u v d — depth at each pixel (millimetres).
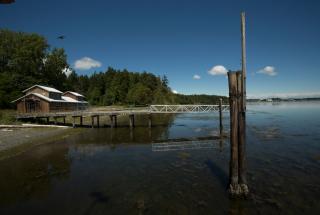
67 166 16562
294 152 19312
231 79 9984
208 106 41719
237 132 10336
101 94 106812
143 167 16094
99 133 32812
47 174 14805
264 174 13977
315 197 10812
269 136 27516
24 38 64125
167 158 18359
